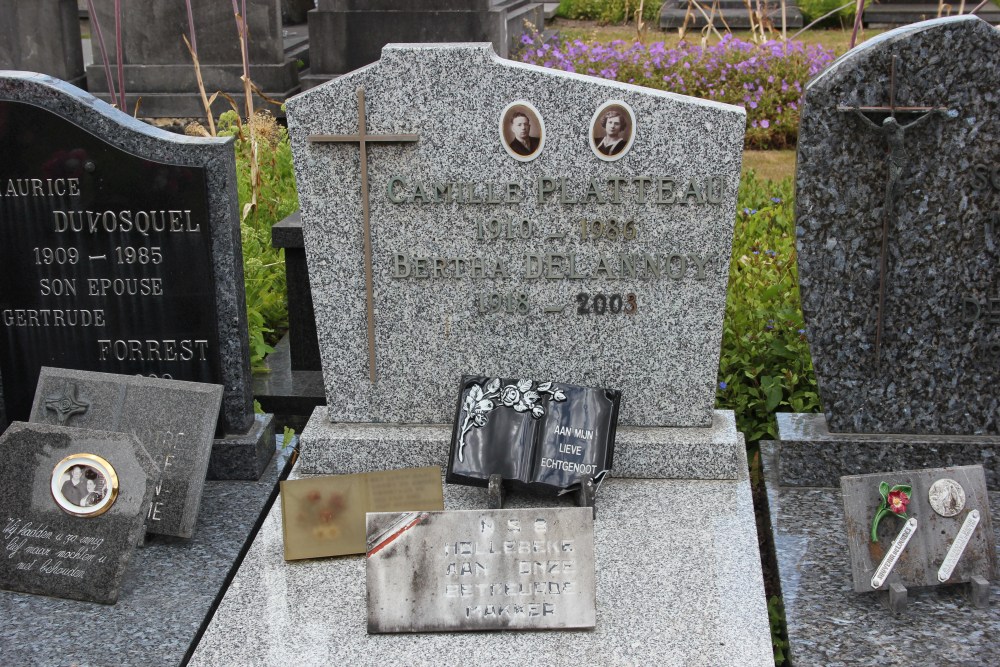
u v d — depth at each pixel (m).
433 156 4.00
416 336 4.25
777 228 6.59
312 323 5.38
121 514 3.54
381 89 3.94
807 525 3.90
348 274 4.19
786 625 3.38
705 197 3.95
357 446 4.27
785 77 10.18
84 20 15.63
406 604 3.33
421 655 3.23
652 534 3.81
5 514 3.58
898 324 4.00
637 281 4.09
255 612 3.45
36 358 4.30
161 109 10.28
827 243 3.93
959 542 3.44
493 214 4.05
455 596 3.33
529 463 4.00
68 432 3.56
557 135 3.93
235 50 10.19
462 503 4.04
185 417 3.89
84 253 4.15
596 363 4.21
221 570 3.69
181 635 3.34
